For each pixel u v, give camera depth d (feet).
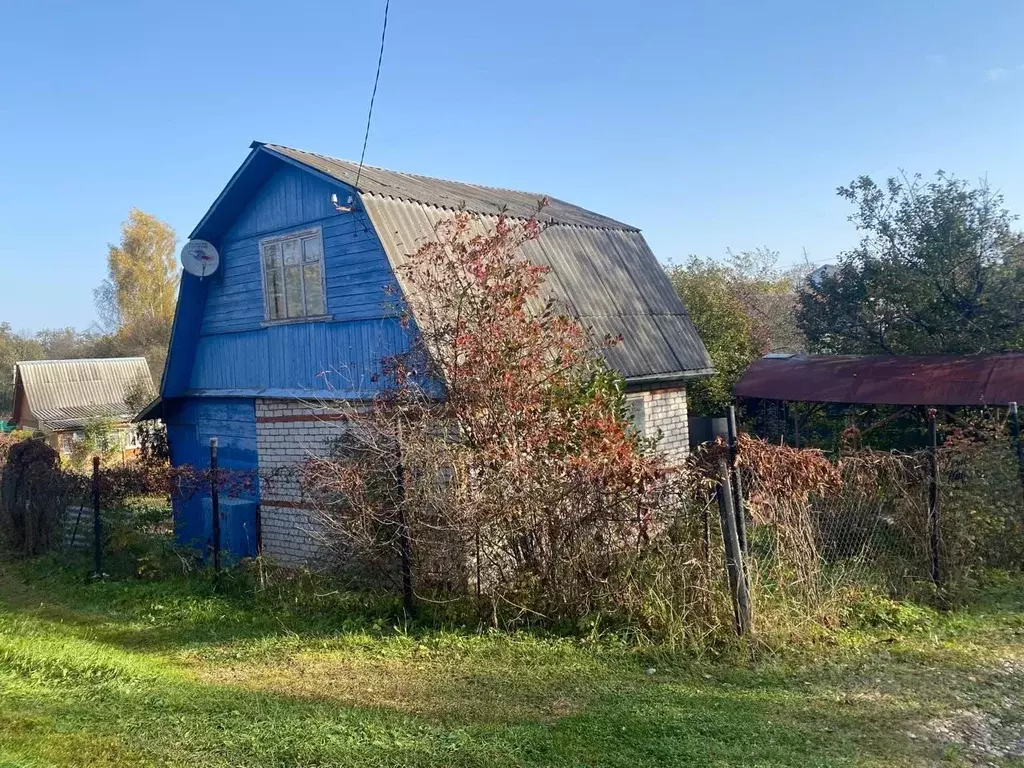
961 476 27.68
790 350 94.73
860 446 45.21
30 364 123.54
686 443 45.14
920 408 46.11
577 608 23.36
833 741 15.58
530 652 21.76
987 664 20.34
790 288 124.36
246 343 42.01
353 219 35.24
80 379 126.93
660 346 42.57
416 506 24.98
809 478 24.07
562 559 23.59
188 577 32.58
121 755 13.60
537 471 24.02
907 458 26.58
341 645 23.44
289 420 39.42
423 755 14.32
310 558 33.35
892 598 25.09
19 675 18.06
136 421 48.55
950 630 23.07
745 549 22.07
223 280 43.27
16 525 42.42
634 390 41.55
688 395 66.23
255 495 41.63
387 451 26.32
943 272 51.42
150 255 180.14
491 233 32.89
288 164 37.93
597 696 18.33
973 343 50.29
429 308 28.66
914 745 15.48
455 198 40.57
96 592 32.12
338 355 36.58
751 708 17.35
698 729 15.98
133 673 19.44
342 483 26.04
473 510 24.11
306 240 38.01
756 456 23.26
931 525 26.23
